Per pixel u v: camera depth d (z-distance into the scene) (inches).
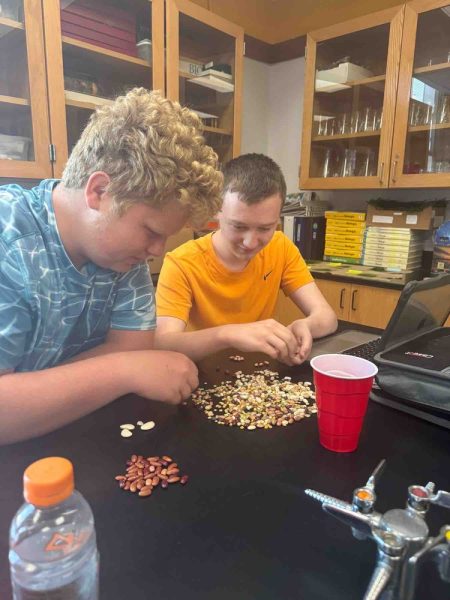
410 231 97.8
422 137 97.1
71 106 80.5
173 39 91.6
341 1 112.0
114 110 27.2
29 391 26.7
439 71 91.9
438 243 97.1
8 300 28.2
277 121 133.5
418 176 93.0
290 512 21.2
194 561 18.2
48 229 30.4
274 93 132.7
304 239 114.4
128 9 87.1
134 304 38.0
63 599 14.6
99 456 25.8
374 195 115.7
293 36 124.3
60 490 13.6
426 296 34.1
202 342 41.4
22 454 25.9
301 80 125.8
